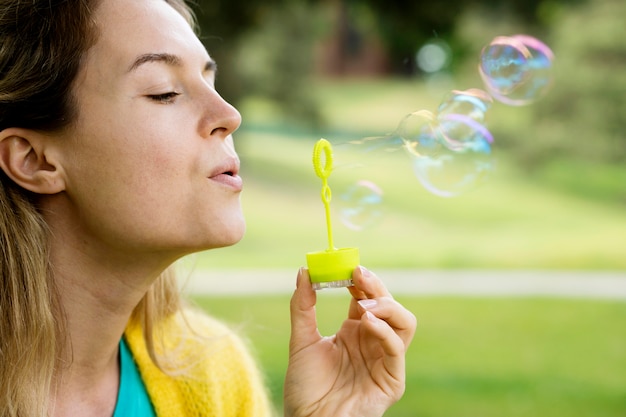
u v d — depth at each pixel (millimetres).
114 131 1283
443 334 6484
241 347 1733
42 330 1364
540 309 7414
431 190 2424
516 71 2264
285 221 13742
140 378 1574
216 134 1323
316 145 1460
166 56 1303
